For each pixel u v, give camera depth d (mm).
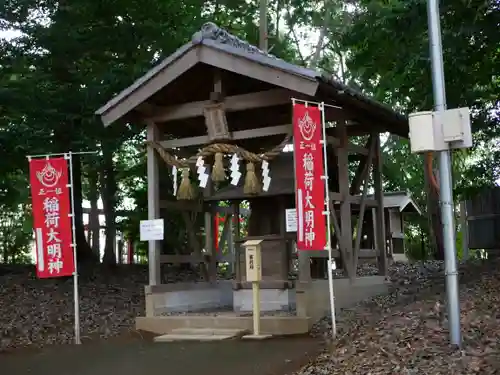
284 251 10820
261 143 11992
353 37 12297
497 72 11516
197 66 10281
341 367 6109
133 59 13688
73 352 8547
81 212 15234
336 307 9953
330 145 10398
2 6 12867
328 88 9281
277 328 9070
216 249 12656
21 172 15469
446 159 5879
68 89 12930
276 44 19781
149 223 10375
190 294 11406
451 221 5863
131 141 16297
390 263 19188
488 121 12062
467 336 6047
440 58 5977
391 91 14898
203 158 10148
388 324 7371
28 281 13195
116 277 14422
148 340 9305
